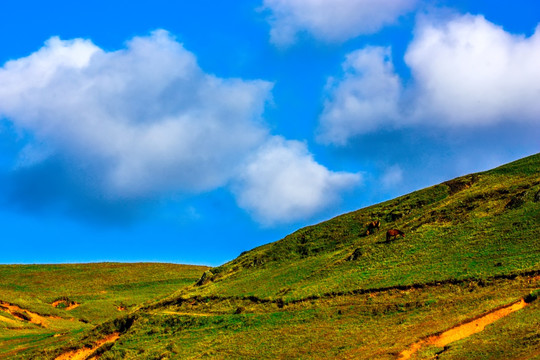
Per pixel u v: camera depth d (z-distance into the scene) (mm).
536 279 41438
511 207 58625
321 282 59719
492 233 54469
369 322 44562
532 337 29156
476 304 39656
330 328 45719
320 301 54188
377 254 62062
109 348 63125
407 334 37344
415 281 49781
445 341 33812
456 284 46469
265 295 62688
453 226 61000
